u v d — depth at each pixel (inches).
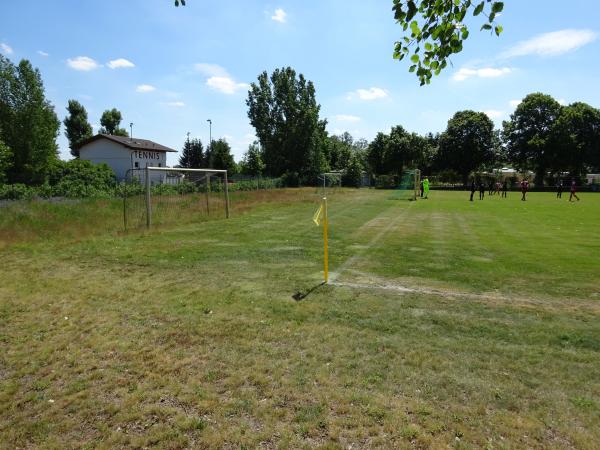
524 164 2479.1
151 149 2289.6
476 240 500.1
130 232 547.8
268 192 1492.4
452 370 168.4
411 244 471.2
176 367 171.9
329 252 420.2
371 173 2805.1
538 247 450.6
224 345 193.6
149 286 293.9
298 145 2396.7
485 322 222.5
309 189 1884.8
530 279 313.4
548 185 2385.6
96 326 217.9
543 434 127.3
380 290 283.9
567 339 200.7
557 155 2255.2
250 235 532.1
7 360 179.5
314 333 207.5
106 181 1304.1
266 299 262.7
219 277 319.6
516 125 2423.7
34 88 1638.8
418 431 128.3
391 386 155.8
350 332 209.0
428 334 206.7
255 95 2397.9
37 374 167.8
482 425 131.6
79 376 165.9
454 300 261.4
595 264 363.9
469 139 2439.7
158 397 149.4
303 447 121.6
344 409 140.5
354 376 163.5
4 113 1614.2
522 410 139.9
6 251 418.3
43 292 278.7
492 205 1071.0
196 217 714.2
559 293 277.3
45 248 434.3
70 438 127.8
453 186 2443.4
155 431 130.1
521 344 194.7
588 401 145.3
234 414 138.9
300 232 561.0
